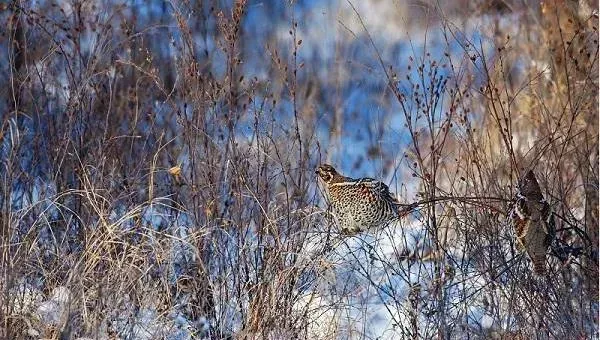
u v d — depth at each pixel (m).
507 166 12.71
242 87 13.35
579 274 11.26
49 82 12.99
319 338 10.30
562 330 10.63
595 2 14.94
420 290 10.75
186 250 10.38
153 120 11.91
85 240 10.16
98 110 12.62
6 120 11.27
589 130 13.11
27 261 10.05
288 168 10.73
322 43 19.78
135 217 10.60
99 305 9.48
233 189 10.64
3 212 10.33
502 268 10.98
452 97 11.38
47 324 9.67
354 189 10.20
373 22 20.72
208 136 10.64
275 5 20.27
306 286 10.40
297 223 10.53
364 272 11.36
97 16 13.77
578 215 12.59
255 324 10.02
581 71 12.97
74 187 11.75
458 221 11.05
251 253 10.49
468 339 10.41
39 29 13.33
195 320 10.41
